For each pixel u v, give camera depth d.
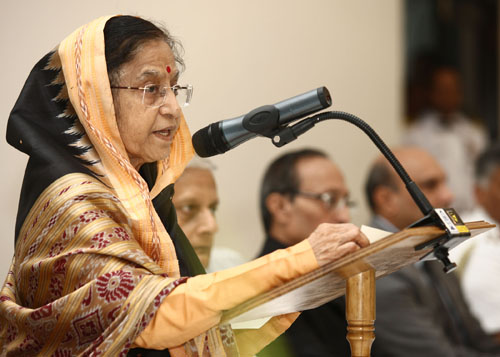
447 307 8.71
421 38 13.57
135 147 4.29
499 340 9.05
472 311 9.02
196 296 3.61
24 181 4.25
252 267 3.62
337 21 11.09
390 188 8.86
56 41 7.47
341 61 11.17
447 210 3.55
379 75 11.71
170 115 4.29
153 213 4.25
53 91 4.32
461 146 13.60
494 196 10.44
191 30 8.95
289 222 7.62
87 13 7.62
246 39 9.73
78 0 7.57
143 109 4.22
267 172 7.77
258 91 9.88
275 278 3.59
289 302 3.85
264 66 9.97
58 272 3.89
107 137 4.18
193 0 8.92
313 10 10.74
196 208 6.99
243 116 4.00
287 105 3.90
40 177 4.13
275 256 3.63
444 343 7.73
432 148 13.41
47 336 3.86
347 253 3.56
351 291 3.64
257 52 9.86
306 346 6.43
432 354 7.62
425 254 3.82
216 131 4.03
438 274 8.76
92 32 4.22
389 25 11.82
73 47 4.25
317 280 3.40
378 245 3.21
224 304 3.60
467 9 13.95
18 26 7.36
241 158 9.77
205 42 9.15
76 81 4.20
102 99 4.16
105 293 3.70
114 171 4.21
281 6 10.23
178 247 4.74
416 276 7.93
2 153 7.38
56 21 7.48
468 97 14.02
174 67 4.38
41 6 7.42
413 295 7.80
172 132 4.35
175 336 3.67
